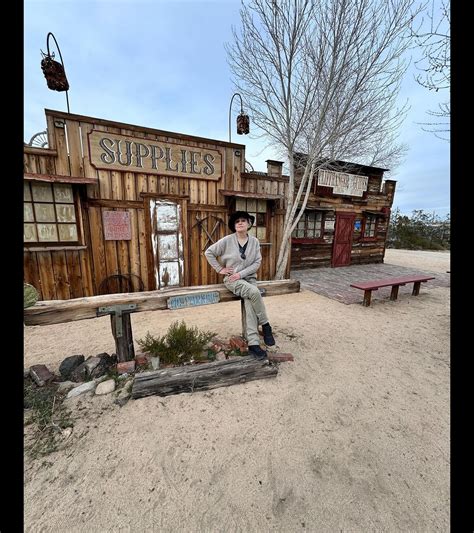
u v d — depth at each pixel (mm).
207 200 5793
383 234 11328
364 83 5602
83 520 1349
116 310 2439
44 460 1678
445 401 2352
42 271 4578
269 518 1381
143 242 5301
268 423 2035
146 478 1578
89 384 2350
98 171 4738
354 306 5176
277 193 6652
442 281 7672
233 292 2918
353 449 1814
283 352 3172
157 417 2057
